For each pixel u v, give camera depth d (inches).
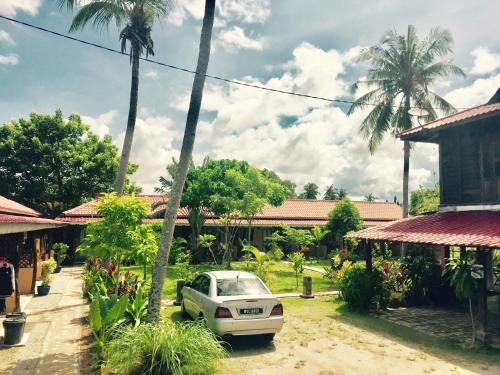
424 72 1028.5
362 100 1066.1
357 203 1684.3
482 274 348.8
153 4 671.1
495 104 606.5
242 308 314.7
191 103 374.0
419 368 286.4
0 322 393.4
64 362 282.2
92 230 406.0
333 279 707.4
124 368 239.5
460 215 506.3
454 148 568.4
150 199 1341.0
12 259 457.7
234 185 970.1
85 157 1358.3
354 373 275.4
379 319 444.8
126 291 446.3
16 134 1341.0
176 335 252.2
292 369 281.3
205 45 381.4
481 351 327.6
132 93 679.1
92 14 652.1
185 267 753.6
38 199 1363.2
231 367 284.0
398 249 1353.3
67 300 527.8
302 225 1305.4
